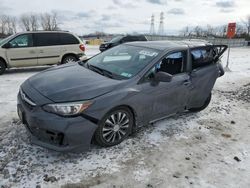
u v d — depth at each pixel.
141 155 4.13
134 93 4.21
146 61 4.67
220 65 6.31
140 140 4.58
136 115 4.39
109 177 3.56
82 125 3.66
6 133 4.53
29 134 3.89
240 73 12.28
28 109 3.77
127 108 4.24
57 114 3.57
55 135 3.59
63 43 11.11
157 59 4.69
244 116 6.20
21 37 10.30
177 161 4.06
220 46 6.09
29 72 10.60
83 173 3.60
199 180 3.66
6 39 10.21
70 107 3.58
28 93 3.95
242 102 7.30
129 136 4.67
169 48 5.04
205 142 4.75
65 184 3.37
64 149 3.63
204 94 5.81
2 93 7.14
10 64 10.19
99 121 3.83
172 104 5.04
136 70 4.50
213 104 6.87
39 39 10.63
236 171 3.94
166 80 4.39
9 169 3.56
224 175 3.82
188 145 4.58
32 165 3.67
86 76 4.35
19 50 10.24
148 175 3.67
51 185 3.33
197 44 5.74
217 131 5.25
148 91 4.44
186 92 5.24
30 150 4.01
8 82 8.58
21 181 3.36
